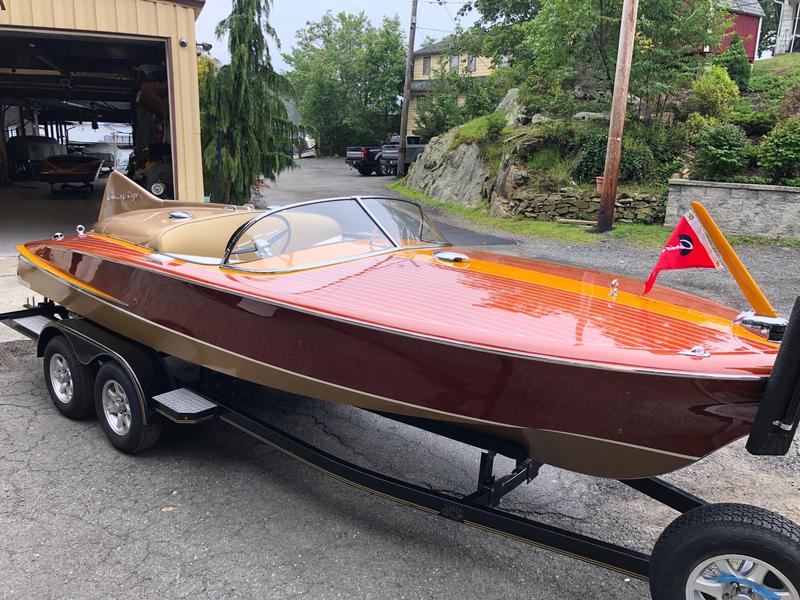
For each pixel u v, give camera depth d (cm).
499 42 2661
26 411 455
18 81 1809
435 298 303
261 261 356
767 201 1105
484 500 290
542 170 1454
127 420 388
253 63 1288
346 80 4653
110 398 399
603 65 1436
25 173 2319
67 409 438
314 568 288
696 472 390
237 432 434
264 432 344
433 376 274
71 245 469
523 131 1664
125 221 488
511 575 288
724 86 1454
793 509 347
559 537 260
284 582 278
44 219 1353
